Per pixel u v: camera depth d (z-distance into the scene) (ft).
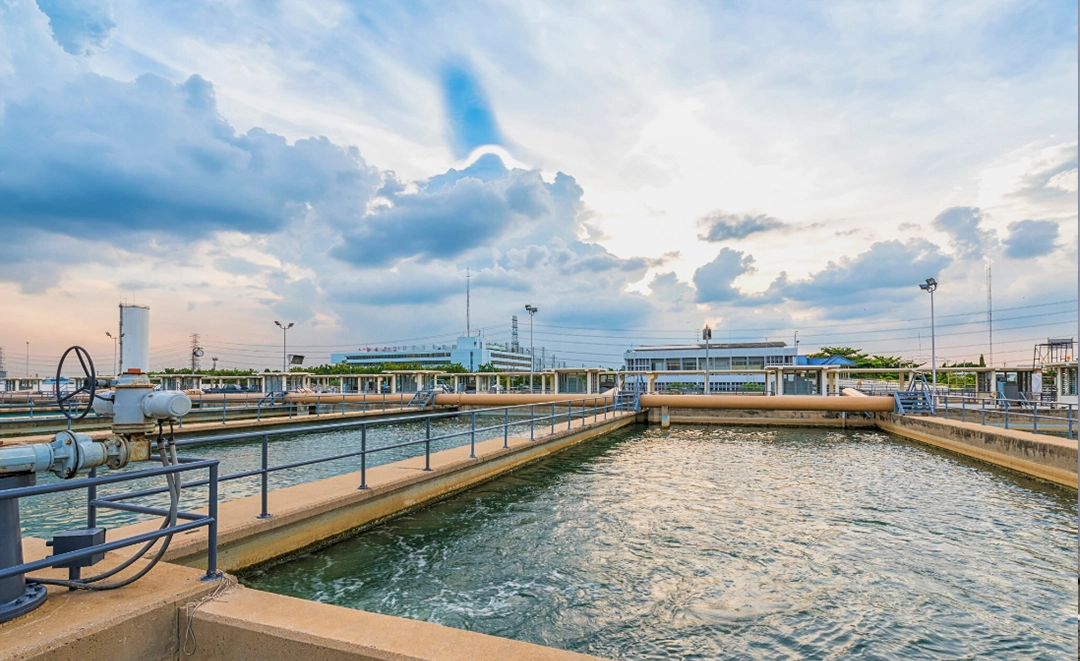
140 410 12.93
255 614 11.68
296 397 127.03
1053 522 32.73
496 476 45.32
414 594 21.56
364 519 28.81
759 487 42.50
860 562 25.67
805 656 17.46
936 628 19.38
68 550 12.52
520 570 24.25
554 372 156.97
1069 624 19.74
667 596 21.71
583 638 18.37
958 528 31.32
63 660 10.00
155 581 12.92
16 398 131.13
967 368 131.75
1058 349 128.98
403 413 103.60
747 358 239.71
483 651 10.20
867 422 97.09
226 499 37.37
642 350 253.65
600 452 63.87
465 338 412.36
